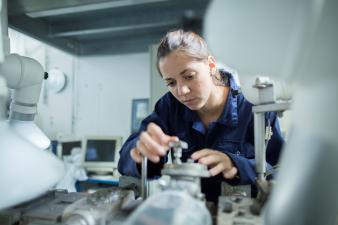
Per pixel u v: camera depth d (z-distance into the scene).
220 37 0.42
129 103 3.15
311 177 0.38
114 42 3.02
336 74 0.36
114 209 0.51
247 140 0.89
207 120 0.94
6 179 0.47
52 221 0.49
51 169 0.57
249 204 0.52
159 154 0.57
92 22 2.29
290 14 0.37
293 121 0.40
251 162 0.67
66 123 3.33
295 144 0.39
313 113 0.38
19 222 0.51
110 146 2.59
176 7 2.04
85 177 2.31
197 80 0.77
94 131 3.24
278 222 0.38
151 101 2.24
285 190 0.38
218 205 0.52
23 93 0.77
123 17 2.21
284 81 0.47
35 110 0.81
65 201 0.58
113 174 2.48
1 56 0.62
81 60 3.29
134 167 0.68
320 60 0.36
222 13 0.40
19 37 2.07
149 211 0.37
